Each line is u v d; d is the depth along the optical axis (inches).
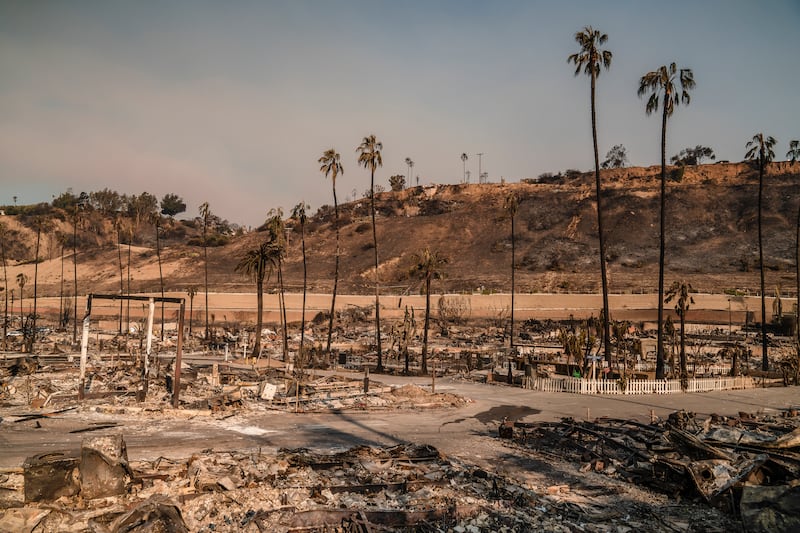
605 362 1798.7
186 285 5428.2
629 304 4148.6
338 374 2007.9
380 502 610.2
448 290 5044.3
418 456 813.9
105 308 4768.7
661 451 748.0
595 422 1103.0
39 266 6983.3
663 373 1753.2
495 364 2316.7
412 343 3125.0
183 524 498.9
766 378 2012.8
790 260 5251.0
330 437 965.8
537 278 5334.6
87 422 1016.9
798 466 649.0
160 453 807.7
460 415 1224.8
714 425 1043.9
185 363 1947.6
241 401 1248.8
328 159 2397.9
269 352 2731.3
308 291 5002.5
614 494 669.9
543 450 892.6
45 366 1784.0
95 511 541.3
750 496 520.7
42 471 570.9
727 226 6373.0
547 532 538.9
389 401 1368.1
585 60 1806.1
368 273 5944.9
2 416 1045.8
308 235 7534.5
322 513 553.0
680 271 5255.9
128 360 2049.7
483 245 6643.7
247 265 2475.4
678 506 627.2
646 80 1833.2
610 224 6737.2
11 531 492.1
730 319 3678.6
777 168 7514.8
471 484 686.5
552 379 1658.5
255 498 599.5
